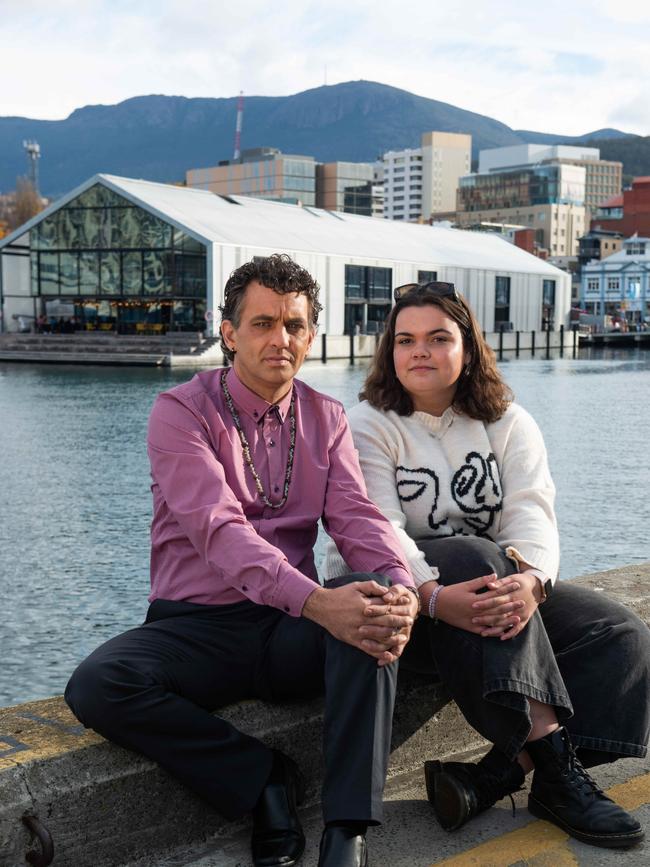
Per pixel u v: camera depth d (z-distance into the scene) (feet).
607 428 80.23
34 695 22.95
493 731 8.07
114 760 7.51
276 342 8.23
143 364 161.58
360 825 7.32
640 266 345.10
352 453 8.99
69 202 178.19
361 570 8.43
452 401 9.66
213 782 7.60
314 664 7.98
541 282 253.03
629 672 8.40
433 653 8.38
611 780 9.13
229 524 7.93
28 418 83.82
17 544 37.47
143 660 7.61
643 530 40.57
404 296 9.44
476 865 7.55
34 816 7.10
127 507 44.75
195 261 170.09
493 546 8.70
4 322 191.62
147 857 7.71
